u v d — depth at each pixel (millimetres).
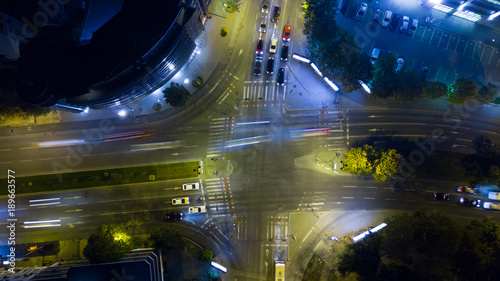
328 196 91750
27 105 87938
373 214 90875
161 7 77062
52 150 93750
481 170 90562
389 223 86375
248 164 92750
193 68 94000
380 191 91562
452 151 92062
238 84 94312
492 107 92250
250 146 93188
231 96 94062
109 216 91875
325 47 87125
